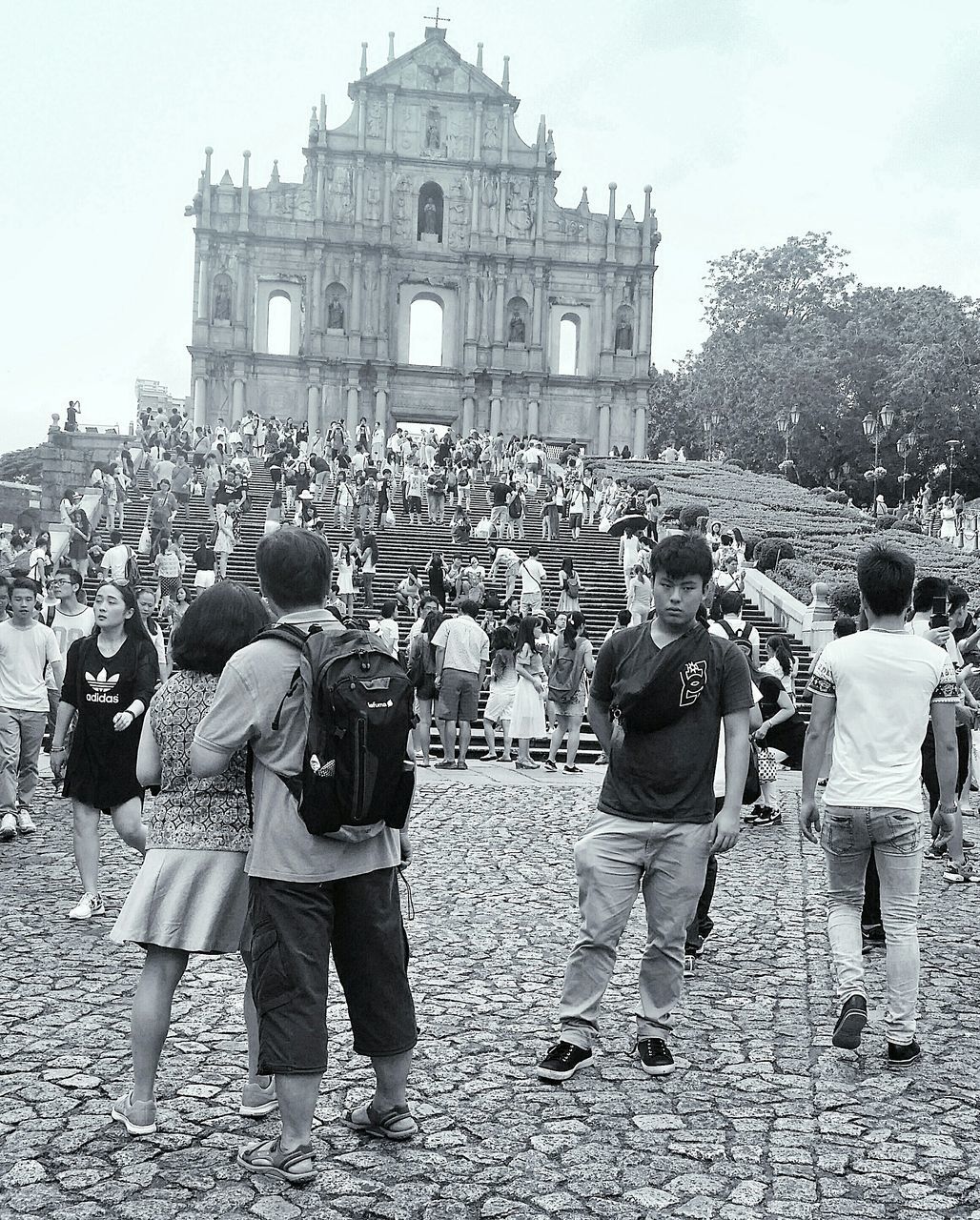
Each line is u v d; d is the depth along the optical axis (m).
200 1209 4.82
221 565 31.38
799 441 84.00
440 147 76.38
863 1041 7.00
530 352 76.81
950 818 7.09
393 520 38.25
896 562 6.96
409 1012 5.52
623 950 8.98
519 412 76.81
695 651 6.50
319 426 74.94
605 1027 7.22
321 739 5.10
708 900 8.69
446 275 76.44
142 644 9.30
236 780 5.61
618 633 6.74
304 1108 5.12
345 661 5.21
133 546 35.09
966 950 9.09
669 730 6.50
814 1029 7.21
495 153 76.62
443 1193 4.98
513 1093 6.09
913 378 80.81
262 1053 5.14
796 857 12.62
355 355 75.00
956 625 14.48
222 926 5.53
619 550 37.47
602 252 77.56
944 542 44.97
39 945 8.64
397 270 76.00
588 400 77.50
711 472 63.41
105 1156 5.27
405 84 76.06
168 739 5.58
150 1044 5.49
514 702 19.39
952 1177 5.21
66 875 10.91
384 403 75.25
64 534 33.94
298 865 5.22
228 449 54.16
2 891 10.24
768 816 14.80
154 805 5.68
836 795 6.90
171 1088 6.04
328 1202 4.89
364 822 5.12
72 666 9.27
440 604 28.09
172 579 28.03
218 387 74.44
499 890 10.87
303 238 74.88
